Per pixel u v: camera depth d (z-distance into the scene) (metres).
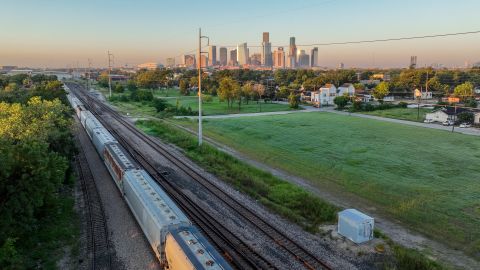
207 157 40.47
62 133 30.72
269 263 18.09
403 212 26.62
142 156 40.78
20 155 18.92
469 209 27.42
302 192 29.64
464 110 78.62
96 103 103.19
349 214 21.75
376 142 53.75
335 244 20.77
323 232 22.27
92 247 19.95
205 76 171.50
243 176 33.56
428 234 22.95
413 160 42.69
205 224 22.70
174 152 43.56
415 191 31.48
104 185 30.17
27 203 18.56
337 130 64.44
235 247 19.73
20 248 18.84
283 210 25.05
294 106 102.50
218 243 20.22
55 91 74.12
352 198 29.73
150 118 76.12
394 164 40.75
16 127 28.25
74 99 88.81
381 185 33.06
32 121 31.52
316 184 33.47
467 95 104.81
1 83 111.44
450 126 71.62
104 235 21.30
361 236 20.88
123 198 26.80
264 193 29.25
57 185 22.45
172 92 157.88
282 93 127.31
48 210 22.22
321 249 19.98
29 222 19.14
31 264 17.88
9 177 18.42
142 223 20.52
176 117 79.12
